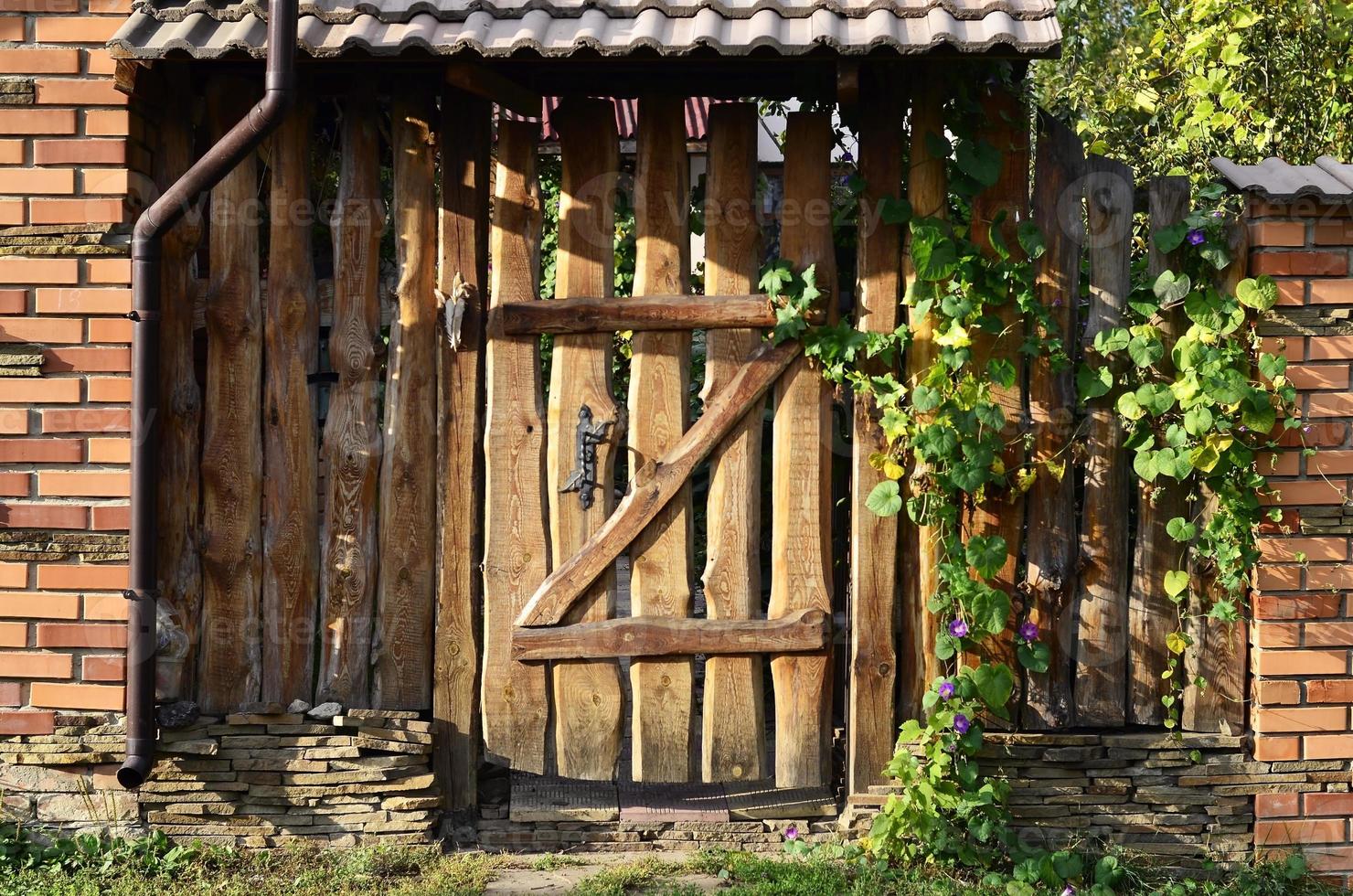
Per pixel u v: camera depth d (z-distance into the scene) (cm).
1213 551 432
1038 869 421
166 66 426
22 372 421
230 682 439
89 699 426
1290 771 438
